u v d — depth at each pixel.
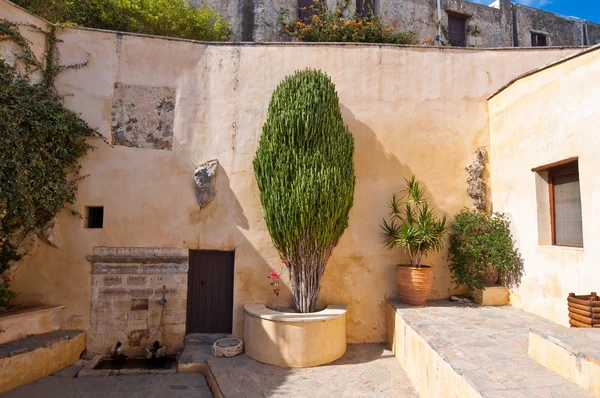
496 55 7.43
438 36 11.76
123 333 6.58
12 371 5.30
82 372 5.85
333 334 6.00
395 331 6.23
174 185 6.90
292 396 4.87
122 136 6.86
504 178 6.77
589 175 4.79
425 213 6.57
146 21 8.82
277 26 10.29
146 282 6.68
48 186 6.19
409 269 6.46
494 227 6.71
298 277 6.36
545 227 5.82
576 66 5.05
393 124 7.24
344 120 7.17
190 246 6.84
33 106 6.04
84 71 6.84
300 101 6.20
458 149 7.29
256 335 6.00
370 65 7.31
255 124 7.08
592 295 4.42
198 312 6.88
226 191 6.95
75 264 6.58
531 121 6.01
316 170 5.99
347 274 6.91
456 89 7.38
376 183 7.12
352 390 5.04
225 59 7.19
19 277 6.40
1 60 6.00
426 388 4.61
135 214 6.77
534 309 5.89
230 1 10.37
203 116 7.07
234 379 5.30
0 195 5.44
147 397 5.16
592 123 4.75
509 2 12.98
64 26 6.81
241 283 6.80
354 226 7.01
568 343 3.45
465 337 4.73
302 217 5.93
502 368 3.69
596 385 3.03
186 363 5.95
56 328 6.39
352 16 10.14
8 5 6.24
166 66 7.08
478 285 6.59
